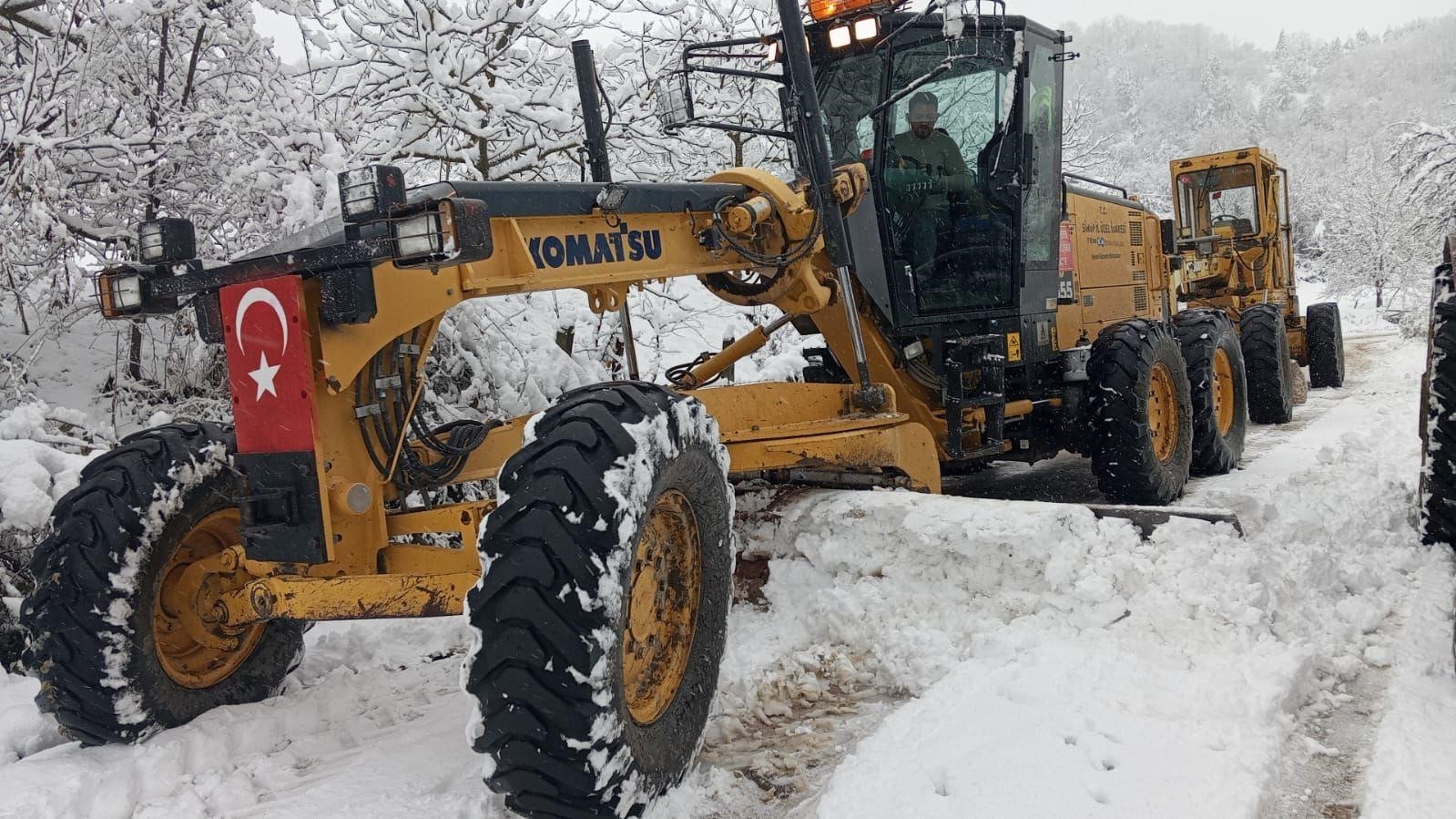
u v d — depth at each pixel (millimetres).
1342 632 3404
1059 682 2895
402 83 6629
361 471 2865
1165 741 2602
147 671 2939
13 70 5758
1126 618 3250
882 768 2553
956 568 3535
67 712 2900
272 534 2684
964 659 3264
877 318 4906
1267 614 3264
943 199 5113
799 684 3289
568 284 3230
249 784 2707
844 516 3746
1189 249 11117
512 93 6660
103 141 5496
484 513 2852
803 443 3771
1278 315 8688
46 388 5668
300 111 5871
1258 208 11016
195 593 3100
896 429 4145
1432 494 4195
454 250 2463
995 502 3676
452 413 5793
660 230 3629
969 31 4840
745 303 4379
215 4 6016
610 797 2316
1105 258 6719
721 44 4531
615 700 2287
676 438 2607
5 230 5074
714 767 2770
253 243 5871
